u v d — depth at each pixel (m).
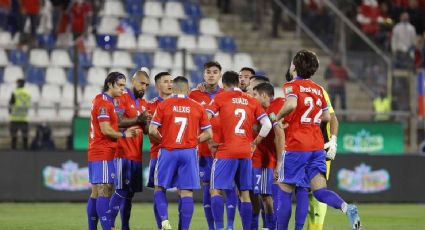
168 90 43.38
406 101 72.31
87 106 68.12
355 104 71.31
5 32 78.19
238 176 39.97
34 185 65.94
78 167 66.50
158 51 70.00
